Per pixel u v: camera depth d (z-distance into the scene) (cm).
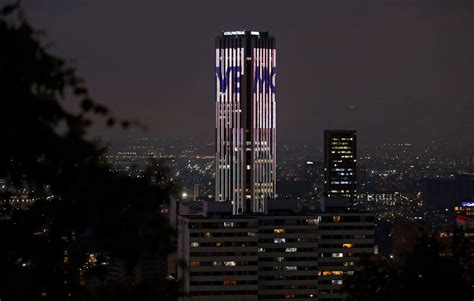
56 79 2453
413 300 9350
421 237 9750
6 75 2425
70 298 3622
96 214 2769
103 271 3650
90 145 2672
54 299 3578
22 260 3584
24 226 3516
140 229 2764
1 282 3406
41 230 3566
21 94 2448
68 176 2748
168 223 2797
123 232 2759
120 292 3136
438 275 9300
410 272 9531
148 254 2777
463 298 9256
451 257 9600
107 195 2772
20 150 2598
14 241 3528
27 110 2461
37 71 2433
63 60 2461
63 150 2592
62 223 3061
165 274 3203
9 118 2464
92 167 2766
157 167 3195
